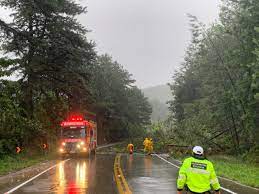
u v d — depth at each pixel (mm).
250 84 29156
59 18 39906
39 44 37594
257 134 30328
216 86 35750
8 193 14391
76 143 37625
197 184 8109
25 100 38812
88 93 45656
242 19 28953
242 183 17609
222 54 34906
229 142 36688
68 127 38281
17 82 35062
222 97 34469
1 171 23000
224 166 25219
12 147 35062
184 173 8172
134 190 14945
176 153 36188
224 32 32969
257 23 28594
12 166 25969
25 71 37969
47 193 14281
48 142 45781
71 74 41219
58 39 40438
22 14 36438
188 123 37969
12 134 34750
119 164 28062
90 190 14977
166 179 18625
